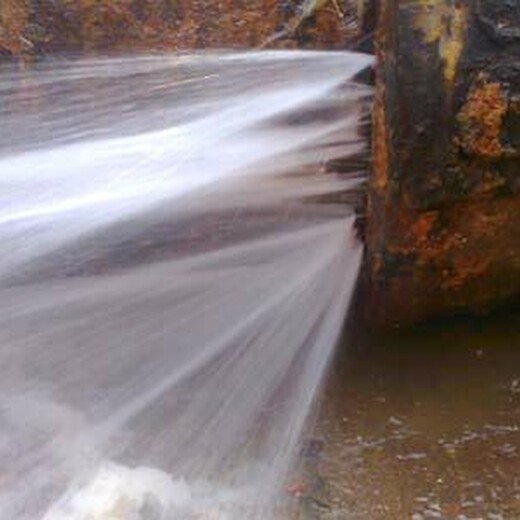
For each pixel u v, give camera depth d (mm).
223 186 2127
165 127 2180
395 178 1729
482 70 1632
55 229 2205
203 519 1704
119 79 2250
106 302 2229
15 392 2129
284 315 2127
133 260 2209
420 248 1841
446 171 1692
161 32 2277
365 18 2023
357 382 1994
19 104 2283
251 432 1935
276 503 1719
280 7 2230
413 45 1630
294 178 2094
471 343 2016
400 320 2023
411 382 1970
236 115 2133
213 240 2168
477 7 1628
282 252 2133
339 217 2070
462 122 1650
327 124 2064
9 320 2244
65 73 2281
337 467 1783
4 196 2205
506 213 1783
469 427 1843
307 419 1935
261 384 2061
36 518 1765
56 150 2221
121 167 2174
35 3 2303
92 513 1746
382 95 1741
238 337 2150
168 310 2209
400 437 1841
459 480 1714
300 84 2100
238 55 2160
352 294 2074
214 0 2262
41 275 2232
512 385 1927
